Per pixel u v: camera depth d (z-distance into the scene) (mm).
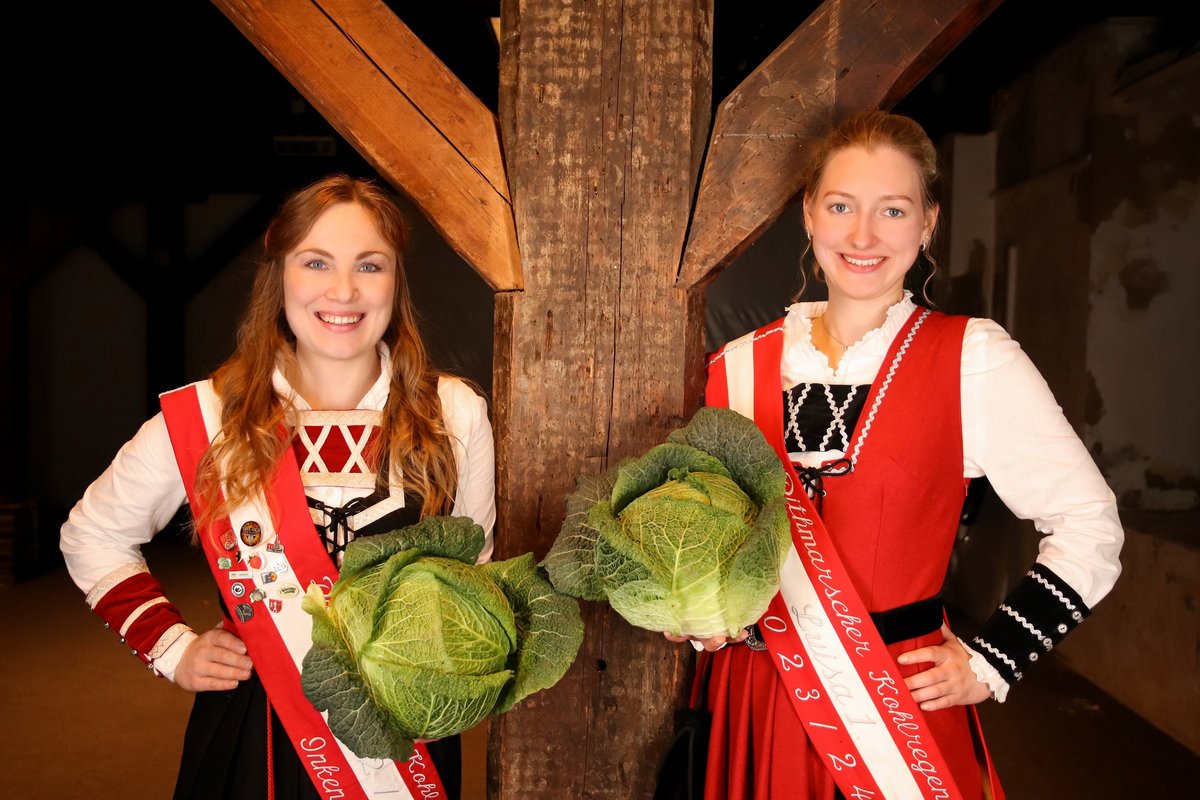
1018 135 5660
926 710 1411
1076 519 1392
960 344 1451
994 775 1479
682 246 1636
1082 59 4844
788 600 1458
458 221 1658
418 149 1662
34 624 5117
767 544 1190
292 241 1480
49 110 7312
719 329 8055
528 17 1619
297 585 1495
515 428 1652
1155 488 4680
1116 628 4199
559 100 1621
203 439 1543
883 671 1412
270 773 1495
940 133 6301
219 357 8594
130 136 7562
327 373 1588
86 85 7094
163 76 7234
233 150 8398
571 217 1634
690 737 1564
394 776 1516
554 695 1661
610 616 1651
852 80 1630
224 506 1490
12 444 7359
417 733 1157
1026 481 1420
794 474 1453
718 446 1318
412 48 1671
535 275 1642
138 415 8570
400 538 1235
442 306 8375
